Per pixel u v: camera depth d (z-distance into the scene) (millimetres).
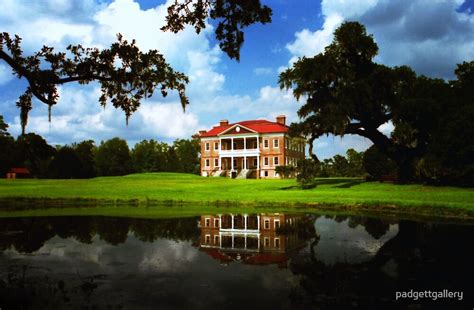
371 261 9281
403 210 21328
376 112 35531
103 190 35438
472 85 34688
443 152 29703
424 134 34719
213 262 9203
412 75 35844
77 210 22922
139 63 9273
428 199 23344
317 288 7086
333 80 34781
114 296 6621
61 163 71062
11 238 12727
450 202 21469
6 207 25062
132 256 9898
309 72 34125
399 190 29812
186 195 31078
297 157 78250
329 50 35031
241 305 6207
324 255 9992
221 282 7453
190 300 6430
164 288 7082
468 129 28500
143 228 15156
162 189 37031
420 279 7680
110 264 9000
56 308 6023
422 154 34688
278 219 18141
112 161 101500
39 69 8992
